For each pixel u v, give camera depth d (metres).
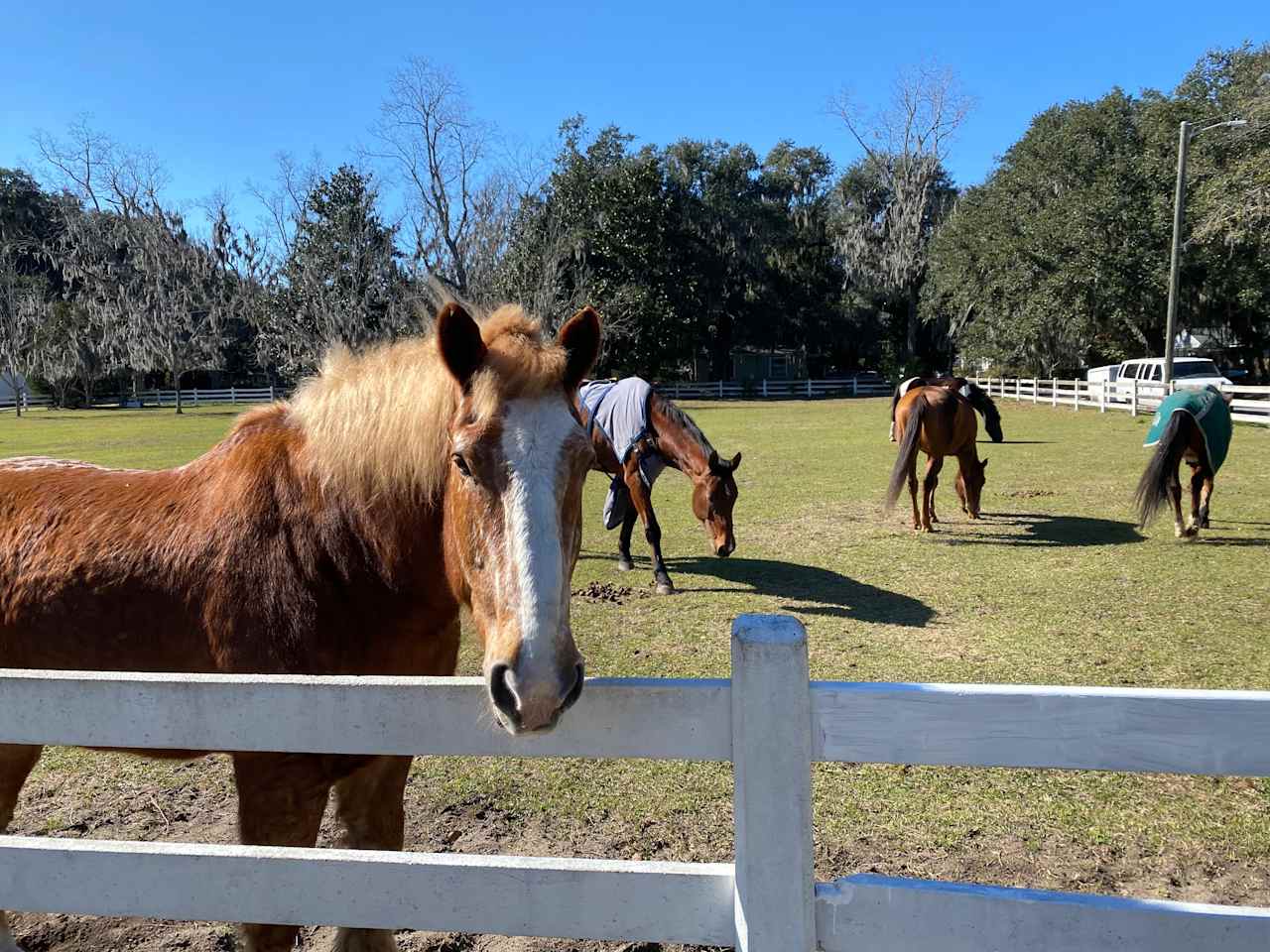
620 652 5.21
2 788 2.60
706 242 44.09
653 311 35.59
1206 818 3.21
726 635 5.50
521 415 1.69
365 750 1.55
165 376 49.19
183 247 40.66
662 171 43.16
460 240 30.03
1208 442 7.61
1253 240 23.56
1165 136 27.05
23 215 51.06
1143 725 1.30
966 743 1.34
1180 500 7.80
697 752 1.44
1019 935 1.36
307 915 1.58
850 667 4.79
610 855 3.07
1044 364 32.22
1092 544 7.78
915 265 41.59
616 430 6.79
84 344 41.31
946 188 47.31
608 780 3.63
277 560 2.07
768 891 1.39
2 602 2.30
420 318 2.51
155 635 2.15
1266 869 2.89
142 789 3.66
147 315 39.66
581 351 1.91
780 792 1.37
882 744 1.36
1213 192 22.80
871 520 9.38
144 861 1.62
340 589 2.08
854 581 6.82
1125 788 3.46
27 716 1.62
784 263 47.09
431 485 2.02
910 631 5.44
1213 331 32.53
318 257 29.39
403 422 2.03
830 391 43.38
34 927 2.77
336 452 2.09
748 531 9.03
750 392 42.31
